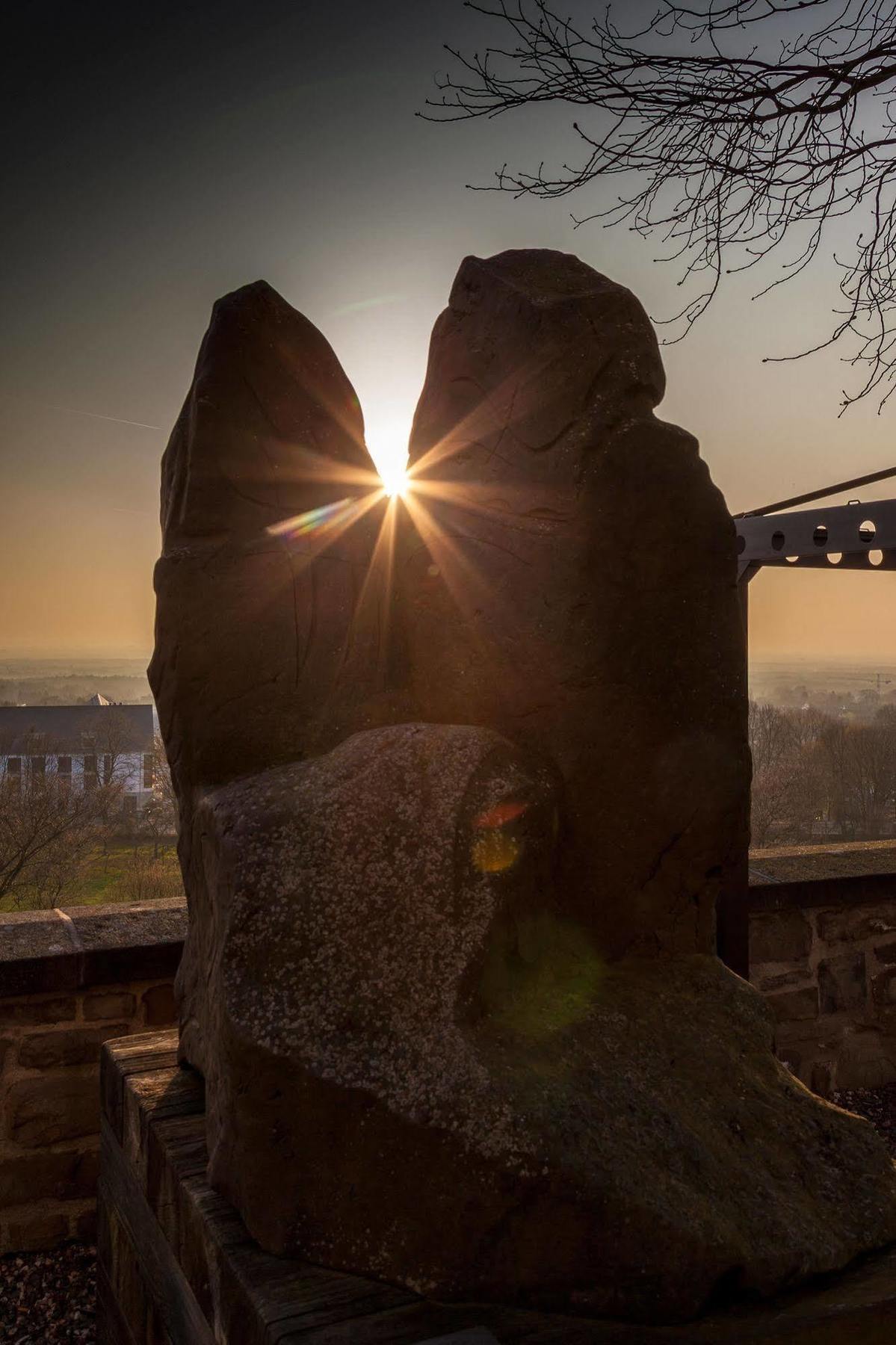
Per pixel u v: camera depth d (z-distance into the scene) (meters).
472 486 2.45
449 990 1.79
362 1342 1.53
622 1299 1.60
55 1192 3.32
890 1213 1.89
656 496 2.25
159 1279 2.14
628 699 2.22
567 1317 1.61
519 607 2.30
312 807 2.00
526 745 2.26
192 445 2.49
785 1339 1.57
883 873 4.42
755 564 3.83
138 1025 3.42
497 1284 1.63
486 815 1.97
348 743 2.18
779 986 4.27
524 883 1.98
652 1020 2.07
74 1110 3.35
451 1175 1.63
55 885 25.30
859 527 3.49
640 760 2.23
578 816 2.22
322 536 2.56
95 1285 3.10
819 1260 1.72
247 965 1.86
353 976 1.81
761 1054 2.14
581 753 2.21
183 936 3.47
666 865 2.27
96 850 28.02
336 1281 1.68
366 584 2.56
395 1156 1.67
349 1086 1.70
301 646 2.47
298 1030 1.77
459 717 2.35
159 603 2.51
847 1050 4.40
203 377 2.52
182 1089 2.41
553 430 2.31
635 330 2.38
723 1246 1.62
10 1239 3.28
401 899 1.87
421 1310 1.61
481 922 1.86
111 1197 2.57
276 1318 1.58
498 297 2.50
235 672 2.42
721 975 2.28
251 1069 1.77
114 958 3.35
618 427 2.28
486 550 2.38
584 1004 2.03
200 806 2.25
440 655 2.41
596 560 2.23
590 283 2.49
